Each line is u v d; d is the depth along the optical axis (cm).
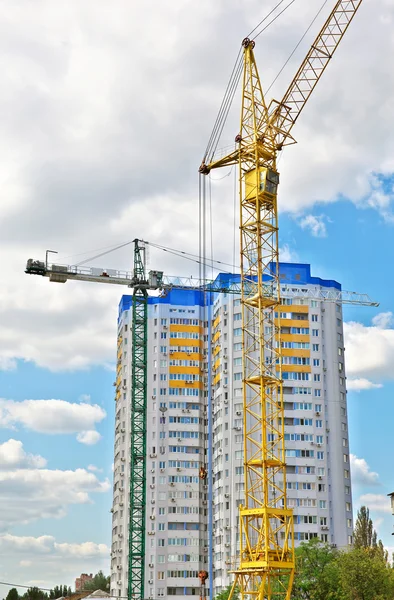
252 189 13000
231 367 19700
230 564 18038
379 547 17650
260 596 11481
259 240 12912
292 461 18538
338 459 18825
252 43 13462
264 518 11631
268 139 13338
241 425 19112
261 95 13425
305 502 18288
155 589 19325
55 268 17275
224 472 19012
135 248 17962
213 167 13975
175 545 19725
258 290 12800
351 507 18688
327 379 19375
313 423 18912
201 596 19088
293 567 11588
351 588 12575
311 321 19738
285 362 19275
